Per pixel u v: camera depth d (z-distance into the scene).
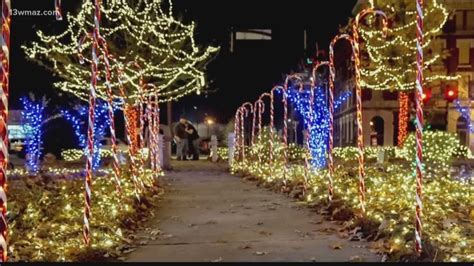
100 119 25.75
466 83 53.06
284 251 7.72
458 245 7.09
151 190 15.15
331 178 11.58
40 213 9.84
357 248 7.86
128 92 24.11
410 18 32.62
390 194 12.45
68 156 29.77
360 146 10.14
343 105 62.53
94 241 7.70
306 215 11.07
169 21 27.45
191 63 31.59
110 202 10.89
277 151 26.78
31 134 24.03
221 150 35.94
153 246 8.20
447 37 53.78
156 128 20.94
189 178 21.55
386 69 32.94
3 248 5.52
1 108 5.53
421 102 7.28
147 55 29.41
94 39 7.93
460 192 13.34
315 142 20.19
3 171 5.53
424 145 20.42
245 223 10.20
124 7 26.38
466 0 53.31
